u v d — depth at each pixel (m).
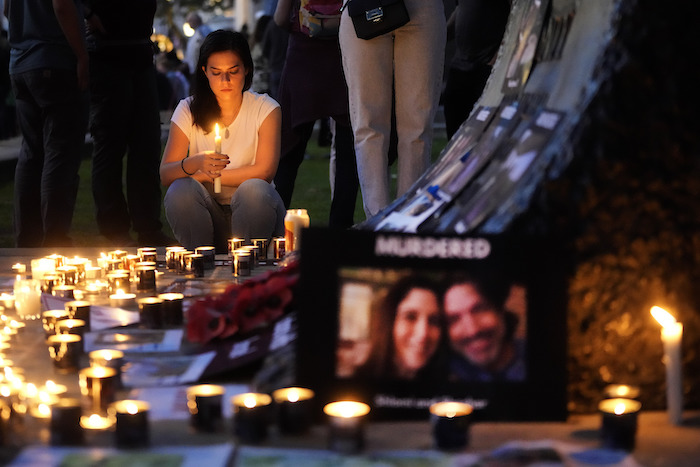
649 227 4.73
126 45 13.04
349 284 4.64
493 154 5.77
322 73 11.94
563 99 5.14
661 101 4.74
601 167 4.70
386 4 9.57
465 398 4.61
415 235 4.64
